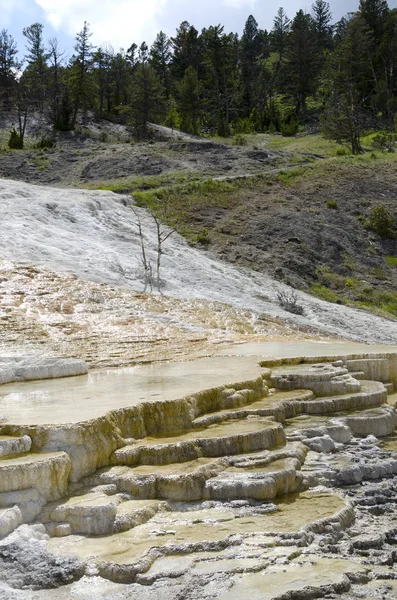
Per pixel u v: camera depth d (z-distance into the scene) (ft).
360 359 40.91
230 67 323.98
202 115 295.07
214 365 37.70
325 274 111.04
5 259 77.10
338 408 31.45
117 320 63.62
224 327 67.97
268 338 59.77
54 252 85.61
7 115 260.42
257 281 98.68
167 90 347.97
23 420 21.81
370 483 23.93
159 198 129.70
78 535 17.92
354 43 279.08
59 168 176.35
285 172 154.40
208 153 187.42
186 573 15.97
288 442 26.05
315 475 23.20
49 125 250.78
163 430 25.08
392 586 16.10
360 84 286.87
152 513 19.36
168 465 21.97
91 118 263.49
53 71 280.92
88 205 111.45
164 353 46.26
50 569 15.70
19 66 310.45
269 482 20.90
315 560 16.97
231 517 19.24
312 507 20.47
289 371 36.06
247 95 326.65
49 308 64.13
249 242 116.37
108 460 21.86
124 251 95.35
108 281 78.74
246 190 141.28
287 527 18.60
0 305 61.87
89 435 21.16
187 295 80.69
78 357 43.47
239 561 16.53
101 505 18.29
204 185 138.51
